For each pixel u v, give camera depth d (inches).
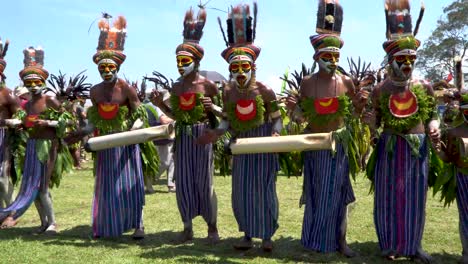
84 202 294.4
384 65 179.5
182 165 204.7
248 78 181.5
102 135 212.2
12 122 224.7
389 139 174.2
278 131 188.2
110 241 208.4
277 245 199.9
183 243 205.2
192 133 202.8
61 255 183.8
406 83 173.8
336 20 179.9
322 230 178.5
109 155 208.1
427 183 175.9
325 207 177.2
